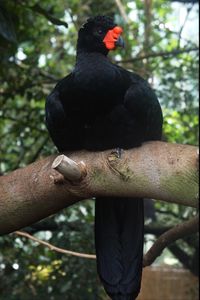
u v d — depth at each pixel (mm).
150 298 8031
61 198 3307
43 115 7141
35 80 6949
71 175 3102
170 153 3041
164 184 3031
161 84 7293
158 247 4453
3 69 6504
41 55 7934
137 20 8859
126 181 3121
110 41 3906
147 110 3695
